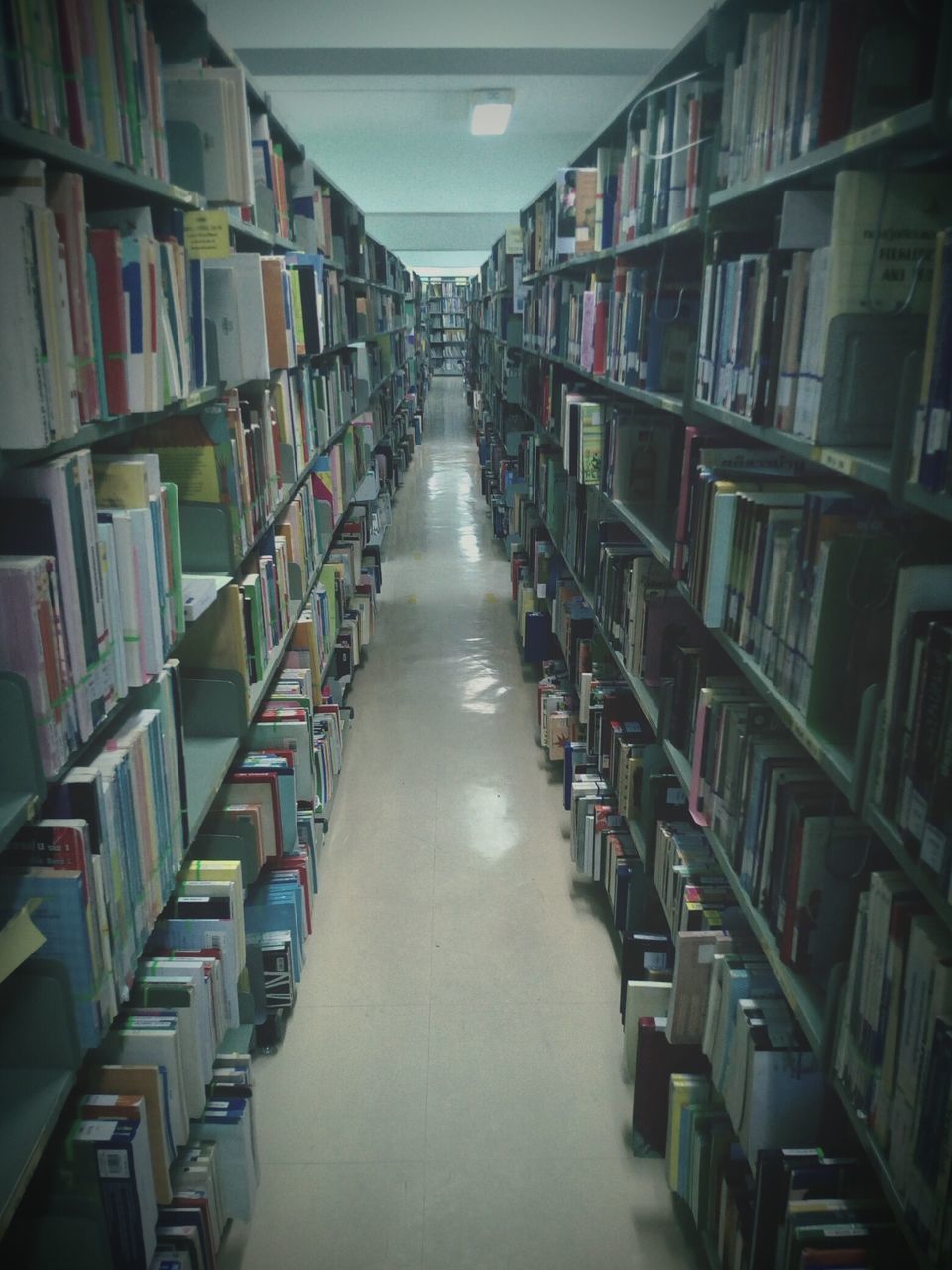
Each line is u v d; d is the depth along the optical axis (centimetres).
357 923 277
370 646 512
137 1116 135
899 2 122
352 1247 178
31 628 110
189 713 221
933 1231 97
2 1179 105
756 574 154
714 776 176
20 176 112
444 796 351
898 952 106
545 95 611
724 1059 159
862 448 124
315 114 680
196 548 212
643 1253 178
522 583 511
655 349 235
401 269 958
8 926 110
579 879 299
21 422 106
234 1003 183
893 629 106
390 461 807
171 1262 147
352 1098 213
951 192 116
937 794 96
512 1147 201
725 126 169
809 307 129
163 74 195
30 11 113
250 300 214
